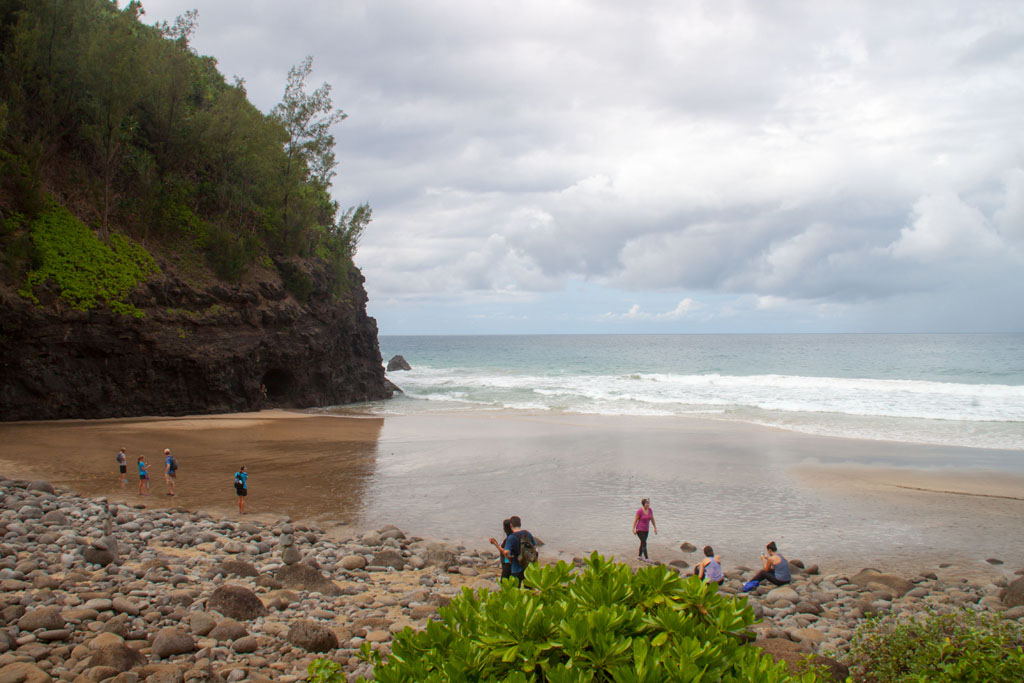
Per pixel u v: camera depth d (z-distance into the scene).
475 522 20.83
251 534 18.23
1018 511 22.55
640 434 38.72
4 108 41.81
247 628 10.87
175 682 8.32
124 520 18.89
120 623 10.11
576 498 23.97
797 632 11.87
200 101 60.44
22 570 12.80
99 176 49.09
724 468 29.23
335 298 60.22
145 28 59.47
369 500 23.48
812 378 69.56
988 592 15.23
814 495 24.58
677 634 3.88
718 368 97.19
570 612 4.02
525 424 43.56
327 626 10.94
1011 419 42.72
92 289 43.00
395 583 14.61
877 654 7.95
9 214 41.78
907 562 17.62
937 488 25.58
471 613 4.21
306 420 45.84
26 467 26.73
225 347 49.62
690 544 18.55
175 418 45.16
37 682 7.88
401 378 87.62
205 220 53.94
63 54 46.09
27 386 41.16
